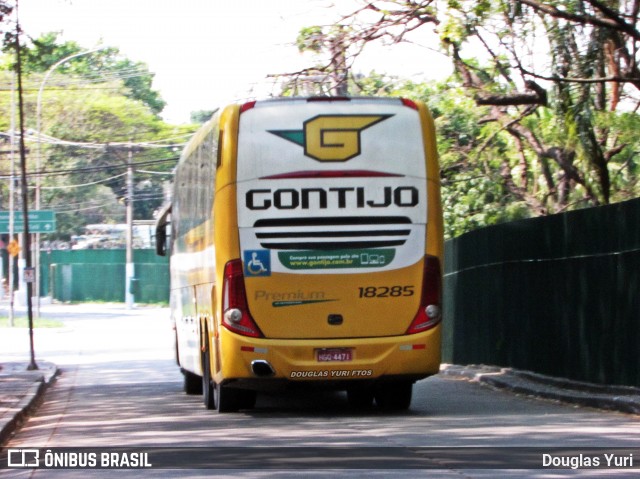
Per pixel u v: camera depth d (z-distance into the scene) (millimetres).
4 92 85375
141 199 101375
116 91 94062
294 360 18500
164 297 94875
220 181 18672
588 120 26531
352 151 18734
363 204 18672
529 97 27734
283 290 18547
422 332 18766
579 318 22203
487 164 35156
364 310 18672
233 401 20344
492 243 28297
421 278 18781
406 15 26234
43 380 30000
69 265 101250
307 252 18578
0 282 106000
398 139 18875
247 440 15773
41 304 97688
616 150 28609
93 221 114125
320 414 19859
